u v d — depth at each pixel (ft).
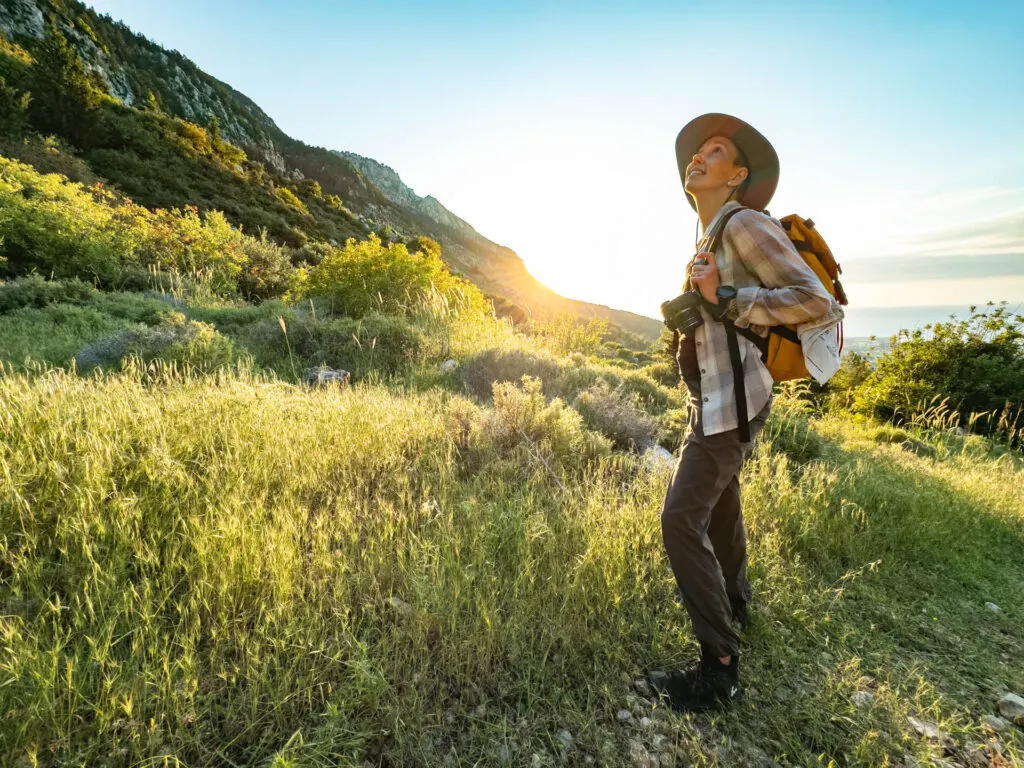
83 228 40.32
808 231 5.03
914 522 11.24
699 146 5.88
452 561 6.55
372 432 10.84
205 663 5.09
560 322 35.68
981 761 5.22
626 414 15.38
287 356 22.29
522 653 5.74
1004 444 26.02
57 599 4.94
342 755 4.10
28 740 3.94
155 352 18.39
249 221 95.09
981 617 8.41
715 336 5.19
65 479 7.11
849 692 5.94
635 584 7.00
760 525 9.64
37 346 19.67
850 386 50.31
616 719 5.20
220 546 6.30
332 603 5.91
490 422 11.91
